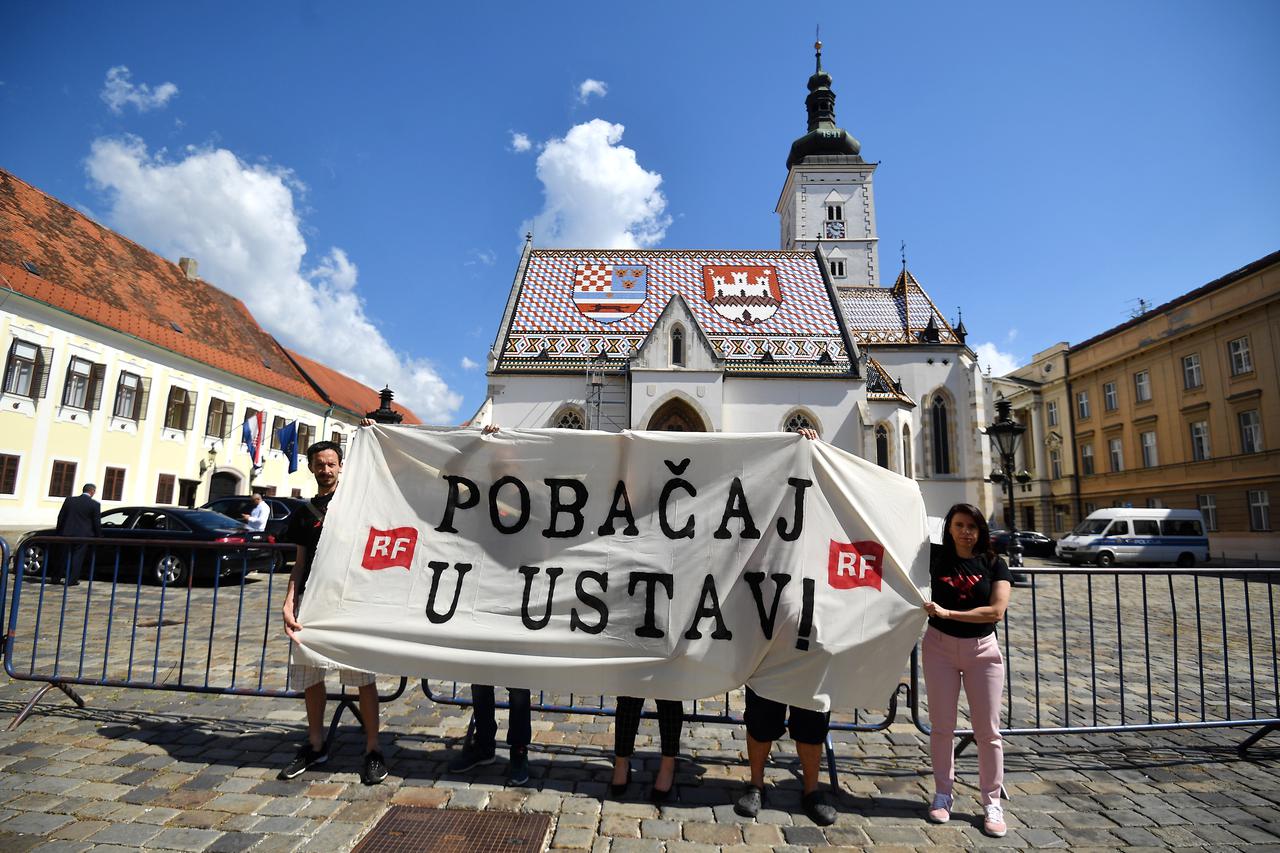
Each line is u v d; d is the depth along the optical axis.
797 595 4.96
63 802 4.29
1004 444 17.75
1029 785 5.04
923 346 41.78
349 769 4.95
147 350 28.34
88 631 9.46
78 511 13.80
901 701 7.33
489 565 5.32
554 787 4.76
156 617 10.80
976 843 4.13
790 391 30.91
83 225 30.66
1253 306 32.09
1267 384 31.64
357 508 5.45
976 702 4.45
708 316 33.72
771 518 5.20
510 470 5.52
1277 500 31.12
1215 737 6.14
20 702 6.23
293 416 38.69
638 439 5.46
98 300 27.41
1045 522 47.91
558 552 5.32
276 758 5.13
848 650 4.77
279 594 13.76
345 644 5.01
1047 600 17.08
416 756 5.23
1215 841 4.19
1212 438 34.66
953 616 4.47
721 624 5.00
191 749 5.25
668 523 5.30
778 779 5.05
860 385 30.86
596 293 34.44
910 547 4.93
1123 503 41.00
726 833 4.16
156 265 34.66
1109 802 4.75
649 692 4.84
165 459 29.25
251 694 5.73
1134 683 8.09
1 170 27.39
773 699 4.62
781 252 36.97
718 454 5.39
